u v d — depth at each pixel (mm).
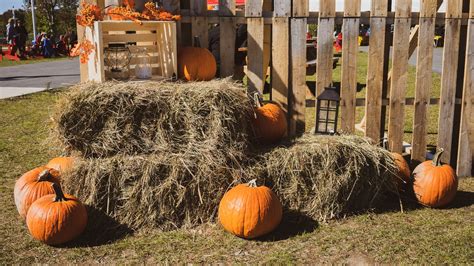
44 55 29406
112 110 3764
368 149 4148
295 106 4789
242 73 5332
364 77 14195
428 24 4828
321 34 4676
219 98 3855
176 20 4387
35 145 6430
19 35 26656
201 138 3885
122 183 3770
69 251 3482
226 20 4637
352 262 3305
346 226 3904
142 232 3762
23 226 3928
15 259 3379
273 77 4719
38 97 10547
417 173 4414
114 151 3865
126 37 4348
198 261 3336
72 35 30234
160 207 3793
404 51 4824
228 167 3895
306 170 3992
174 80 4254
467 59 4941
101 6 4566
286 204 4043
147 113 3836
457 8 4840
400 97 4918
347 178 4012
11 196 4605
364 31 31391
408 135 7078
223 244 3586
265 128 4258
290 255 3393
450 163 5285
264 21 4656
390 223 3973
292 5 4645
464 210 4293
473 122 5082
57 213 3502
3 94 11047
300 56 4715
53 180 3996
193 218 3893
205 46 4652
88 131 3795
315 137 4344
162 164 3777
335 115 4430
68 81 14070
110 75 4293
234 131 3934
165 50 4355
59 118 3738
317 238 3680
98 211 3805
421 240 3629
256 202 3605
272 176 4023
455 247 3506
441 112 5047
